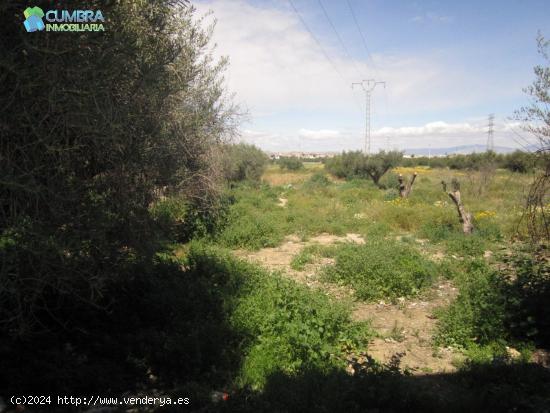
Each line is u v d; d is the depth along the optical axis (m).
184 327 4.34
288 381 3.54
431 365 4.32
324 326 4.60
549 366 4.15
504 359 4.06
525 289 5.16
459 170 40.56
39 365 3.33
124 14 3.98
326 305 5.14
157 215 6.61
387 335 5.04
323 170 38.56
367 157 32.59
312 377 3.49
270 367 3.83
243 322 4.51
